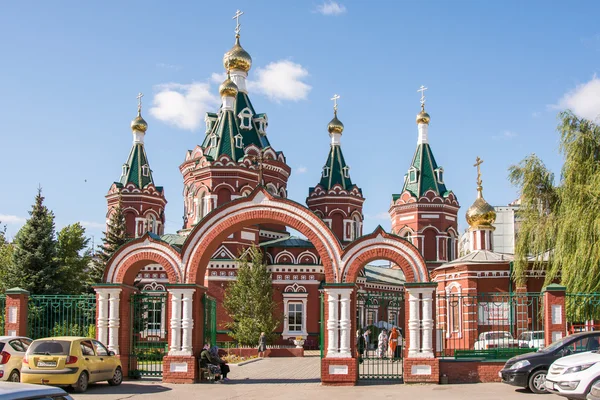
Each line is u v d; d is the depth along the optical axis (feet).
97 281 157.69
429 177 214.07
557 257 99.91
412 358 80.48
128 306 89.15
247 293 151.02
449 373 80.38
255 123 197.98
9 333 87.61
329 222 208.54
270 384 83.15
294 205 86.07
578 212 97.25
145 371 89.76
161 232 213.66
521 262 115.85
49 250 142.61
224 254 164.96
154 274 166.30
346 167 215.72
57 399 34.32
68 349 72.74
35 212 144.05
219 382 84.43
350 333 81.92
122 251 87.71
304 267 168.55
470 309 135.85
